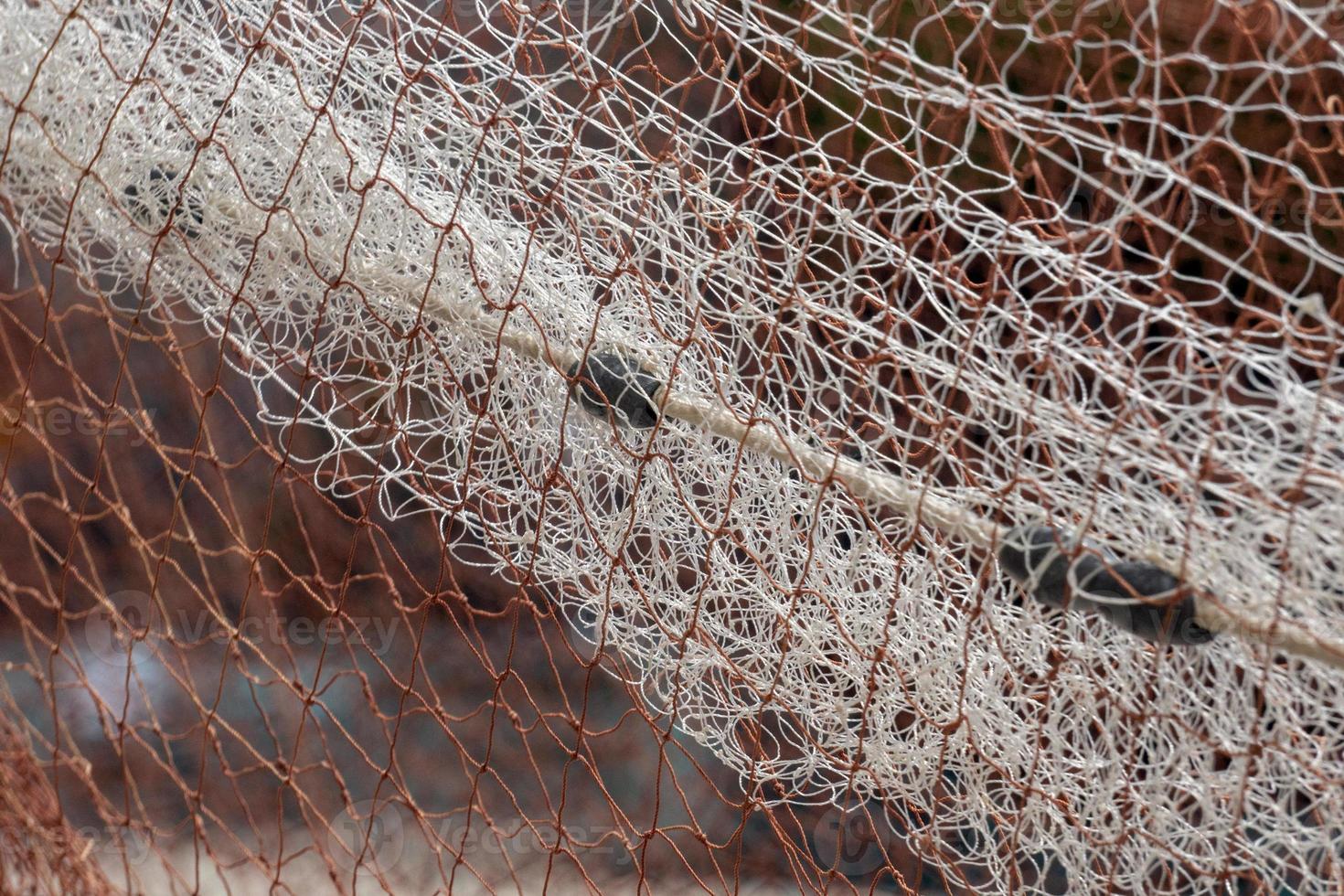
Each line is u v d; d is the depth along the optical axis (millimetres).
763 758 1017
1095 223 949
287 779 1045
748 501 994
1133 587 906
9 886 1090
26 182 1069
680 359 984
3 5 1052
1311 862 981
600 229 1002
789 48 952
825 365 962
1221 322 1099
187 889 1064
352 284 993
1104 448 906
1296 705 977
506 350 1015
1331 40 895
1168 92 1118
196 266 1047
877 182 948
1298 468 907
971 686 985
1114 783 957
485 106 1008
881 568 1006
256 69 1018
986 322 973
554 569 1036
